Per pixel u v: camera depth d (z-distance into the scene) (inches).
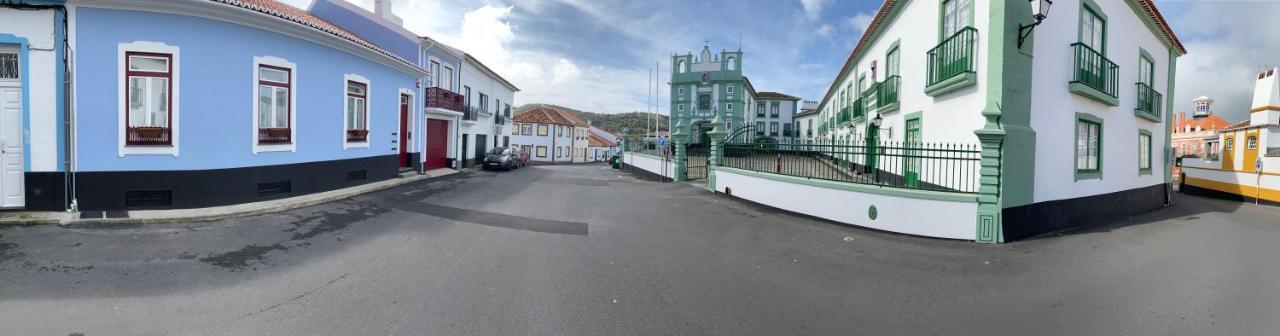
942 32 387.2
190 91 331.3
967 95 339.3
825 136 1262.3
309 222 304.7
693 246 270.4
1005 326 159.2
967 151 306.2
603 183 666.8
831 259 247.6
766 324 156.5
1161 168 577.0
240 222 296.8
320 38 419.5
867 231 326.0
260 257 223.3
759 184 438.9
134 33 314.8
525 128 2058.3
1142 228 373.1
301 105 407.8
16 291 168.2
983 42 320.8
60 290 170.7
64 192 302.7
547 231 301.1
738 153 498.9
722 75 1813.5
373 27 633.6
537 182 646.5
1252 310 177.2
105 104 310.2
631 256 243.1
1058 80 351.9
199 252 227.0
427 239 269.7
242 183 358.6
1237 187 722.8
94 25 306.3
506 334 142.9
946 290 197.9
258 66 368.2
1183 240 319.0
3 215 280.8
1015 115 310.2
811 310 171.0
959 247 282.2
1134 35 473.7
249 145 362.6
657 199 476.7
